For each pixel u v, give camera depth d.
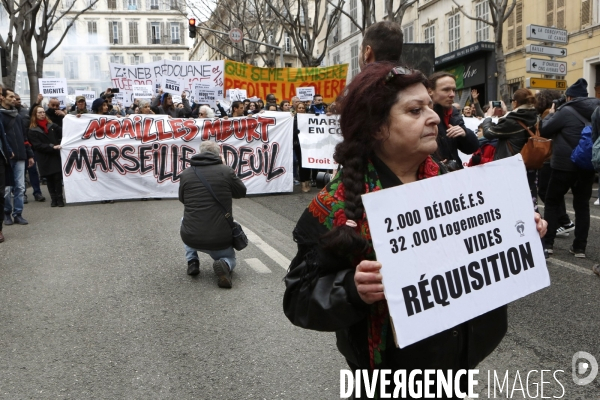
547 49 11.84
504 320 1.86
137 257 6.30
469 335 1.77
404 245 1.61
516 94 5.18
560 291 4.85
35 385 3.34
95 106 11.38
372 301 1.58
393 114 1.65
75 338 4.04
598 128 5.06
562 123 5.61
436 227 1.66
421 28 26.11
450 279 1.66
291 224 8.12
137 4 64.81
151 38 65.88
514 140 5.13
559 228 7.12
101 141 10.41
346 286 1.62
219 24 34.50
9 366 3.59
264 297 4.88
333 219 1.68
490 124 5.25
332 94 16.08
